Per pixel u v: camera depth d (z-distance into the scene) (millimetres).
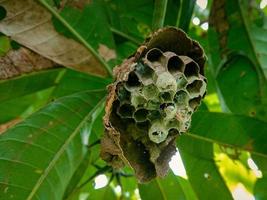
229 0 234
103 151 183
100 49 213
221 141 223
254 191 227
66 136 185
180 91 183
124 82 177
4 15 202
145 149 185
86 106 196
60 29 207
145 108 181
